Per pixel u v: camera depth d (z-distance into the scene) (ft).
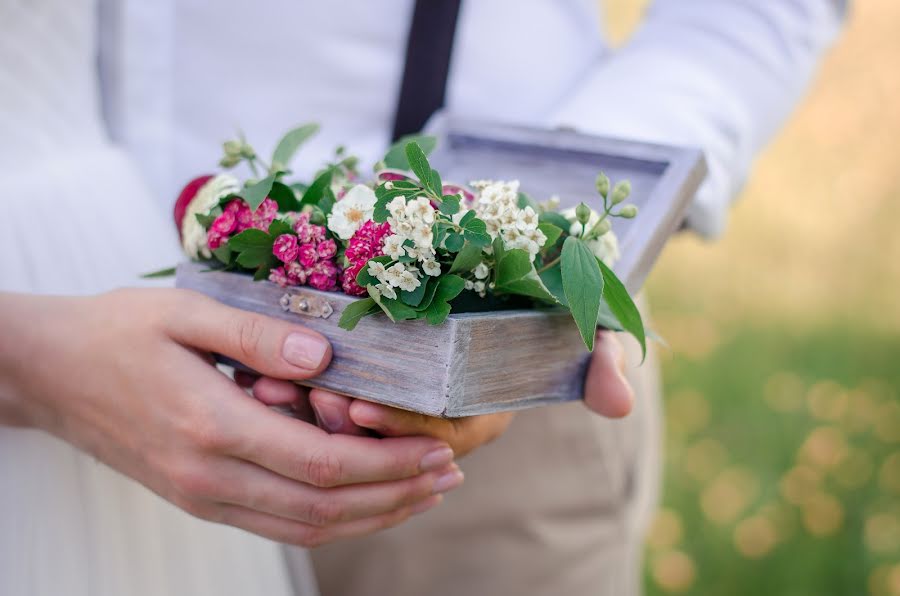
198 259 1.84
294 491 1.74
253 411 1.71
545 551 2.47
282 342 1.69
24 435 1.91
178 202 1.88
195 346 1.73
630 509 2.57
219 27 2.23
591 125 2.14
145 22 2.22
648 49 2.32
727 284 5.45
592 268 1.62
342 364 1.70
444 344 1.62
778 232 5.90
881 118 6.86
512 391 1.70
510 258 1.62
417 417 1.73
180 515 2.09
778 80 2.32
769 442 4.24
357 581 2.51
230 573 2.16
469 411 1.66
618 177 1.93
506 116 2.35
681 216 1.90
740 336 4.89
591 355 1.79
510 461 2.40
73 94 2.11
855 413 4.33
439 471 1.80
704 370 4.65
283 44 2.24
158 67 2.25
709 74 2.26
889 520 3.78
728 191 2.22
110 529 1.98
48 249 1.98
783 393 4.46
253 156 1.83
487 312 1.67
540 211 1.80
